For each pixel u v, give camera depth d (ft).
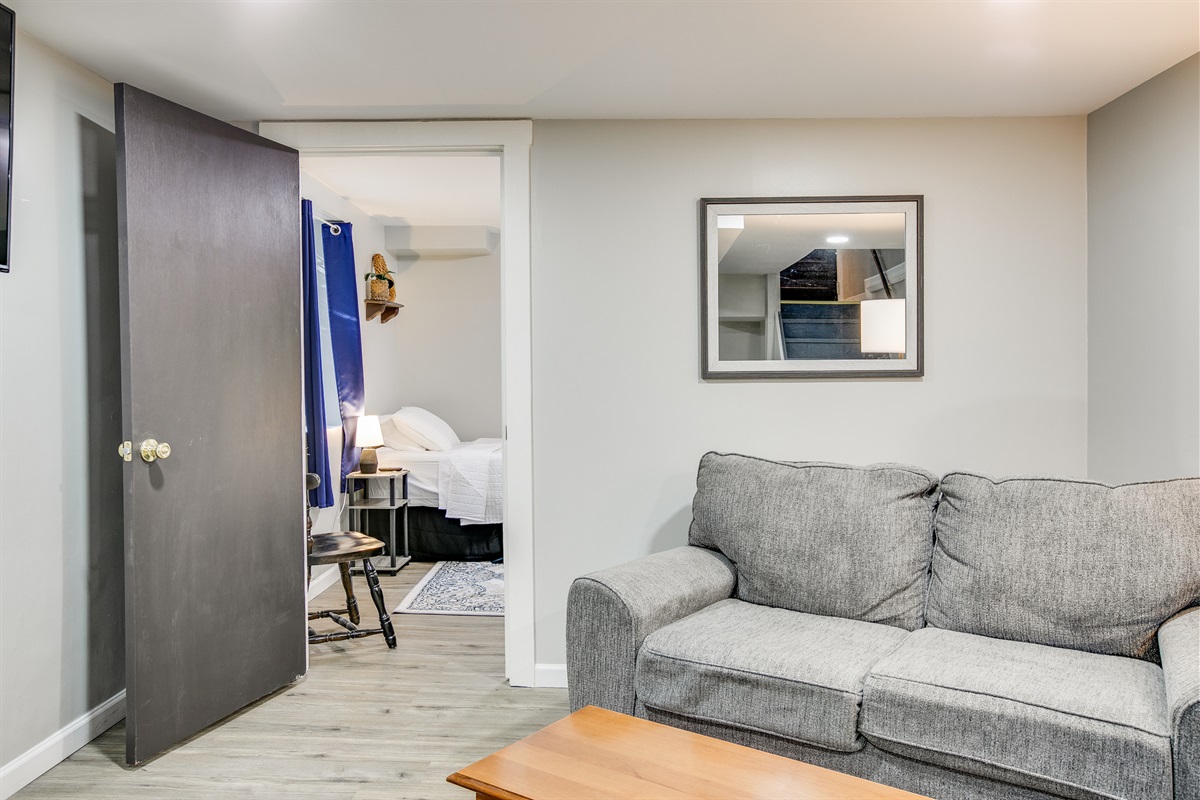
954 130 10.29
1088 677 6.33
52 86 8.18
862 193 10.34
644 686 7.27
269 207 9.92
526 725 9.16
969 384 10.34
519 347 10.41
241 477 9.46
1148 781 5.33
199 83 9.04
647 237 10.42
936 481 8.54
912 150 10.32
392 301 19.60
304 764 8.18
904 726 6.19
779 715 6.64
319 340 14.53
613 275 10.44
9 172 7.24
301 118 10.29
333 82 9.01
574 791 4.72
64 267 8.43
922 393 10.36
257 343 9.72
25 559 7.88
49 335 8.21
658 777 4.92
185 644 8.68
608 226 10.42
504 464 10.47
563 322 10.46
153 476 8.30
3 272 7.29
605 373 10.46
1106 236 9.87
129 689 8.06
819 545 8.36
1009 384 10.32
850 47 8.09
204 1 7.05
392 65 8.51
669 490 10.49
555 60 8.39
